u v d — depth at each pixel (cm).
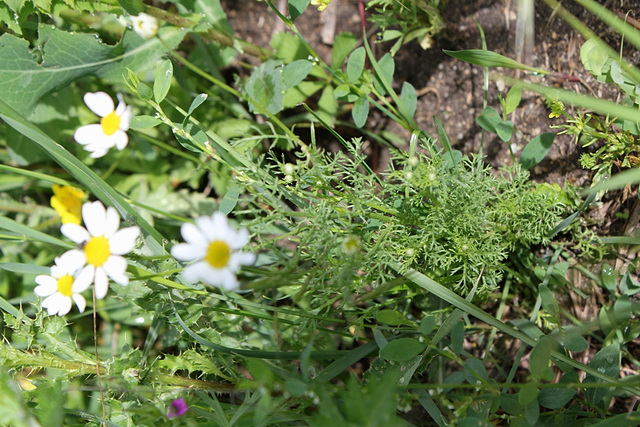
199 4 52
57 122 56
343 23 56
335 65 52
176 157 57
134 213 45
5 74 49
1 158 57
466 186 44
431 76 53
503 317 49
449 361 49
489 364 49
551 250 47
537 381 38
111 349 53
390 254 43
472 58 44
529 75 49
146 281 44
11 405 38
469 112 51
